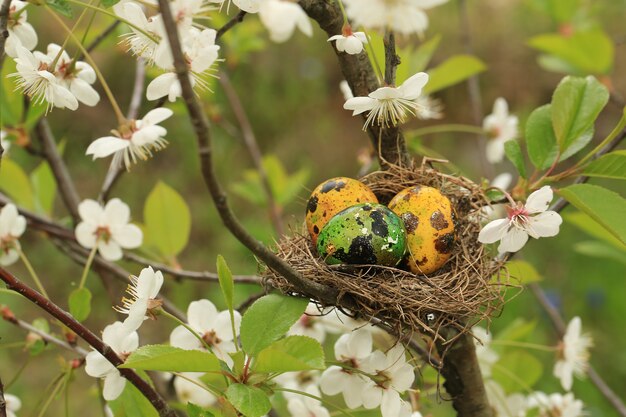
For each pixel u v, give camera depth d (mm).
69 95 708
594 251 904
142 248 884
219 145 1910
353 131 2094
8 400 791
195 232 1782
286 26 857
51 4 694
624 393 1347
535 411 829
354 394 725
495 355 837
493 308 734
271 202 997
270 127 2059
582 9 1063
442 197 774
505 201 765
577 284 1555
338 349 727
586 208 715
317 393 778
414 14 647
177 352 663
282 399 933
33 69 706
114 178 863
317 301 721
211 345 734
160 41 692
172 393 835
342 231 752
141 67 904
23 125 853
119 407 745
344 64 729
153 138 679
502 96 2100
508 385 833
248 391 680
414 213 768
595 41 947
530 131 768
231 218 633
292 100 2096
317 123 2082
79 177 1896
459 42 2150
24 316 1556
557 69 987
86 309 734
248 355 692
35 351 763
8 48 723
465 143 2025
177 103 901
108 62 1943
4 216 772
